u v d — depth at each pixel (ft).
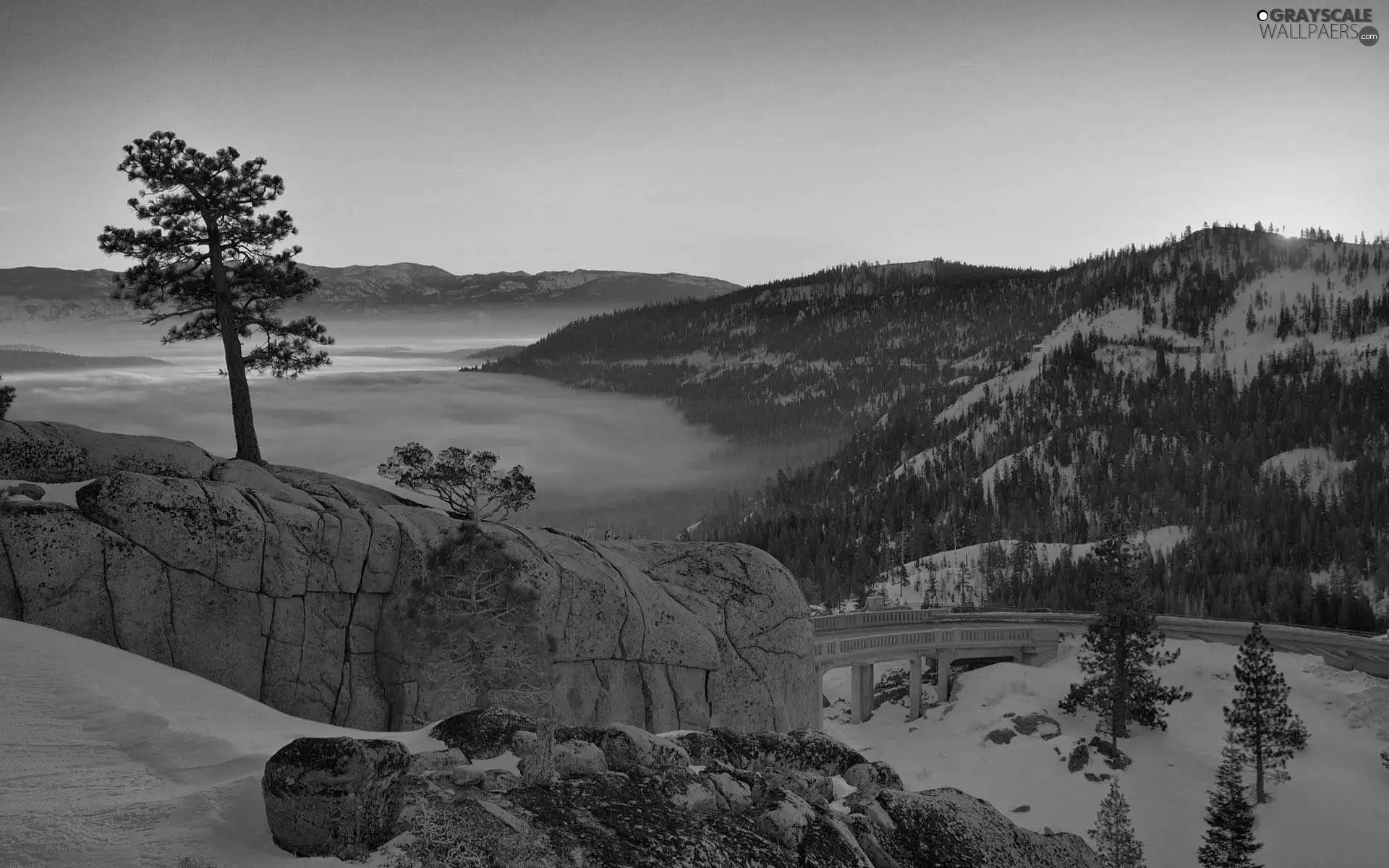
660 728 135.23
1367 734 315.37
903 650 361.10
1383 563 640.58
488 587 116.37
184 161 135.95
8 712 64.23
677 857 50.11
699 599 148.05
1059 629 392.06
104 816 47.34
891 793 63.77
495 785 54.19
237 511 107.55
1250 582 625.41
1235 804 246.88
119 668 82.33
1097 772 303.68
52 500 104.32
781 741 71.61
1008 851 61.11
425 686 113.70
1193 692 347.56
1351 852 256.11
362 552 114.83
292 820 44.47
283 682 108.78
